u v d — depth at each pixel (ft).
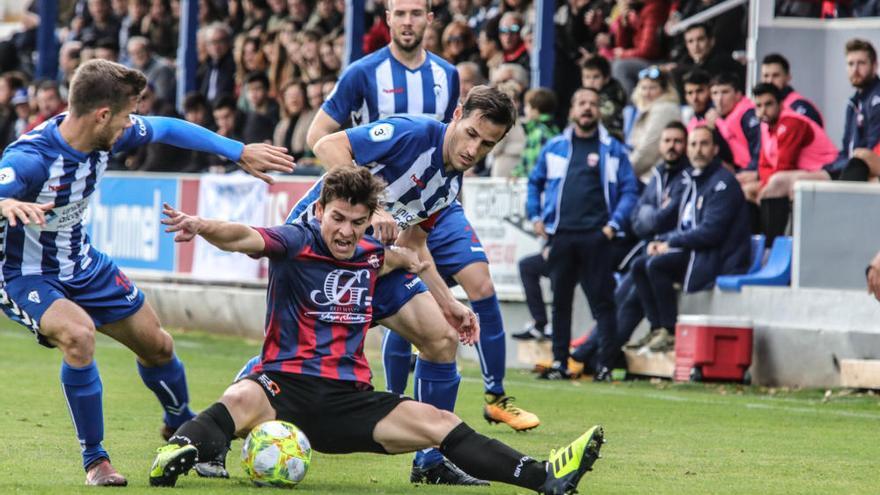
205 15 153.99
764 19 103.71
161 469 41.55
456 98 60.39
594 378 89.86
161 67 144.05
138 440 56.54
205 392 77.25
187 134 48.39
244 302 118.21
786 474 49.39
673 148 90.99
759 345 86.74
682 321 87.97
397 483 46.44
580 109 88.63
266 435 42.60
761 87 91.20
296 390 42.75
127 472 47.24
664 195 91.97
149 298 129.39
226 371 90.68
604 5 115.75
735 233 89.35
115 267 48.29
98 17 163.22
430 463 46.65
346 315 43.24
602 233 88.43
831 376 82.64
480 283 60.54
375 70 58.65
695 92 97.30
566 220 88.63
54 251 46.26
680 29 109.29
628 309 92.12
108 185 131.54
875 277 74.38
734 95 95.81
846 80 104.06
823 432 62.64
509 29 111.34
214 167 122.01
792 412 70.95
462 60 116.06
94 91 44.39
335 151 46.34
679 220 90.53
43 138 45.01
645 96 98.12
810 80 104.63
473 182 104.88
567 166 88.89
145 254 127.34
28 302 45.21
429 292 47.52
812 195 85.76
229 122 122.21
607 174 88.79
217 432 42.09
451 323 48.39
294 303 42.96
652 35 111.34
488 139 45.44
